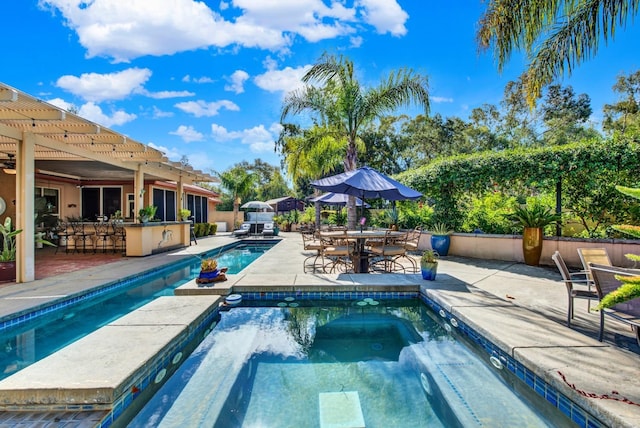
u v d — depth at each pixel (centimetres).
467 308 412
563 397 239
